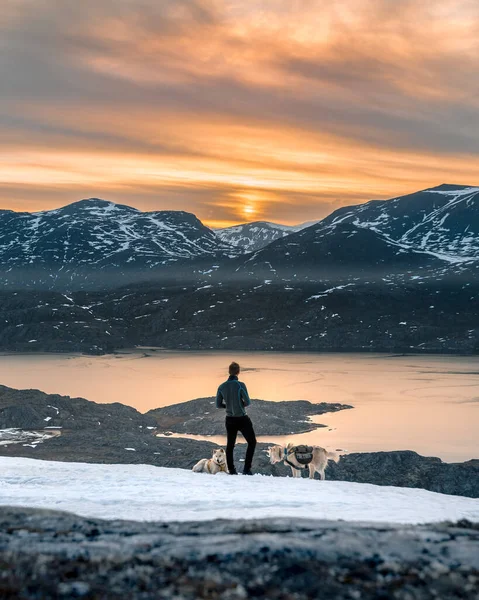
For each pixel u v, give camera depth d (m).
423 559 3.52
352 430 109.88
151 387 172.00
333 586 3.06
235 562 3.38
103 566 3.25
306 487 11.81
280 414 122.88
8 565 3.19
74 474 14.02
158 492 10.39
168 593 2.89
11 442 86.44
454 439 102.69
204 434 101.25
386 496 10.76
